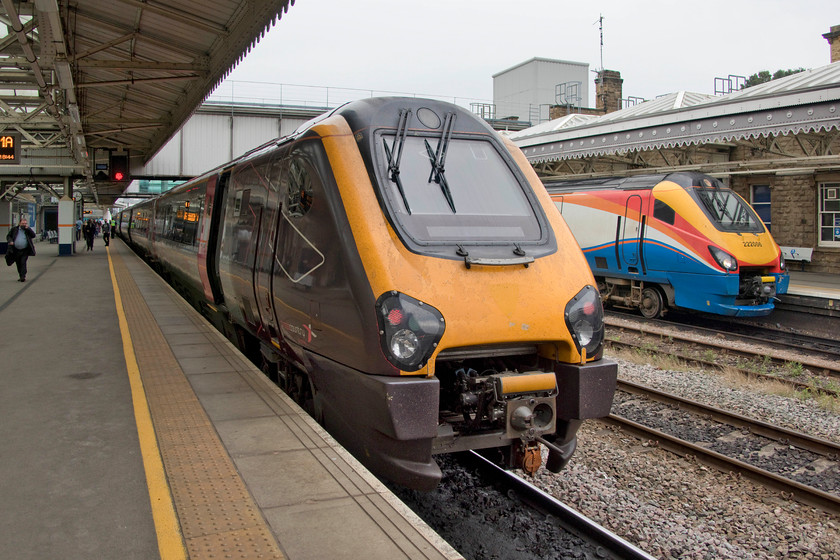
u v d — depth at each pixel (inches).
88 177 1128.8
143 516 133.6
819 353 424.2
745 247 496.7
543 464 220.8
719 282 490.0
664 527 179.8
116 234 2696.9
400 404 150.2
